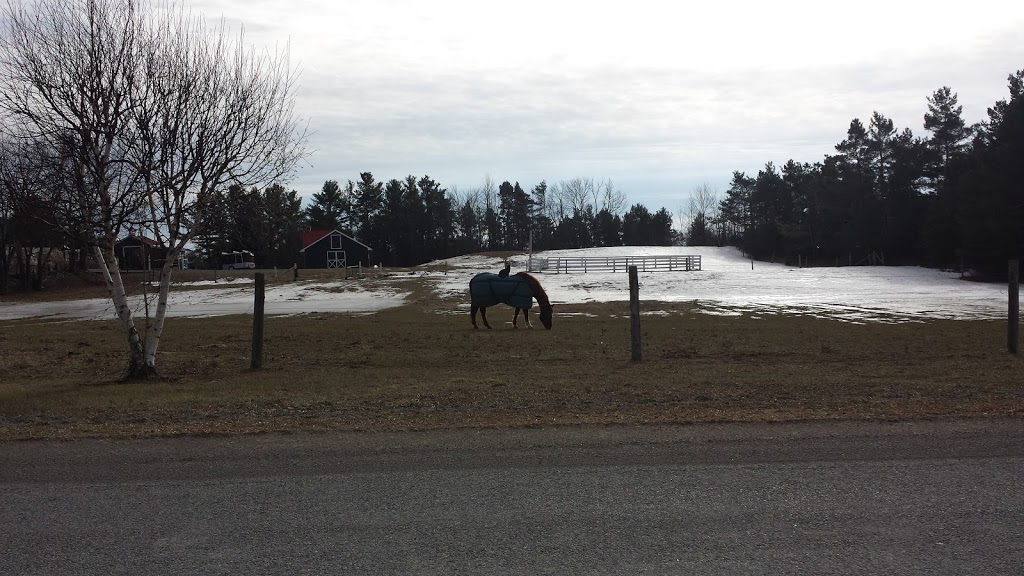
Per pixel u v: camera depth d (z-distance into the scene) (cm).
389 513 511
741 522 489
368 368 1322
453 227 12294
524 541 462
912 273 5869
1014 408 806
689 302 3403
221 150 1169
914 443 669
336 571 422
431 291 4394
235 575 418
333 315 2816
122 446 691
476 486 566
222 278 5894
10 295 4822
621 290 4566
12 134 1069
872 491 545
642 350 1539
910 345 1592
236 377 1211
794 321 2316
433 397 928
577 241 13225
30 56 1043
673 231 14725
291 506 525
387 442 696
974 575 412
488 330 2095
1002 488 548
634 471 599
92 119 1064
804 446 664
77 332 2302
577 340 1772
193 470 613
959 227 5469
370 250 8994
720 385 1000
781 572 416
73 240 1127
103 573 421
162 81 1102
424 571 421
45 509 522
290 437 720
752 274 5969
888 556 437
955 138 7094
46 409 881
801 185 9762
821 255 8581
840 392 934
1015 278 1432
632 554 442
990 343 1620
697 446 669
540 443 686
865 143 7919
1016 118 5116
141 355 1217
